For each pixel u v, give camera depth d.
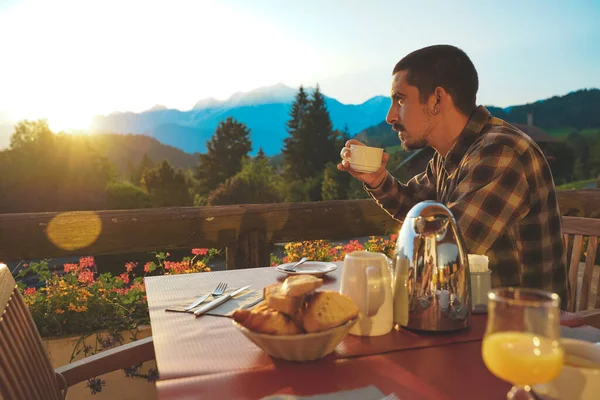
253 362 0.91
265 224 2.94
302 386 0.80
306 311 0.87
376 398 0.75
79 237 2.58
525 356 0.60
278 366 0.88
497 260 1.60
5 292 1.17
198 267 3.31
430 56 1.64
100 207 44.72
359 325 1.02
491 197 1.40
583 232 1.95
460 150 1.66
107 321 2.63
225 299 1.33
